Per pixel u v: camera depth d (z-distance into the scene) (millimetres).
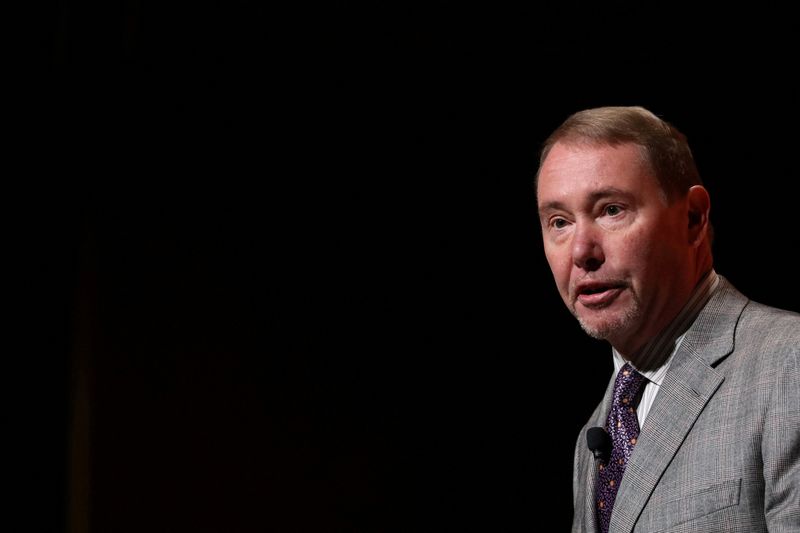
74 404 11312
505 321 11984
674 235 4258
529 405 11914
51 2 11227
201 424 11398
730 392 3926
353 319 11820
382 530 11602
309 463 11555
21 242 11430
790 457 3617
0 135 11328
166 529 11172
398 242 11945
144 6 11383
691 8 10992
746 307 4281
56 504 11312
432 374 11891
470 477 11805
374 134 11914
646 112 4410
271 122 11797
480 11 11562
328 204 11867
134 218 11586
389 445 11742
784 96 10789
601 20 11312
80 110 11469
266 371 11602
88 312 11398
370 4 11625
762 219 10852
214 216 11695
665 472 3967
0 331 11352
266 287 11703
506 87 11734
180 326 11523
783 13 10719
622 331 4270
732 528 3693
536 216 11922
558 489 11805
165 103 11641
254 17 11602
